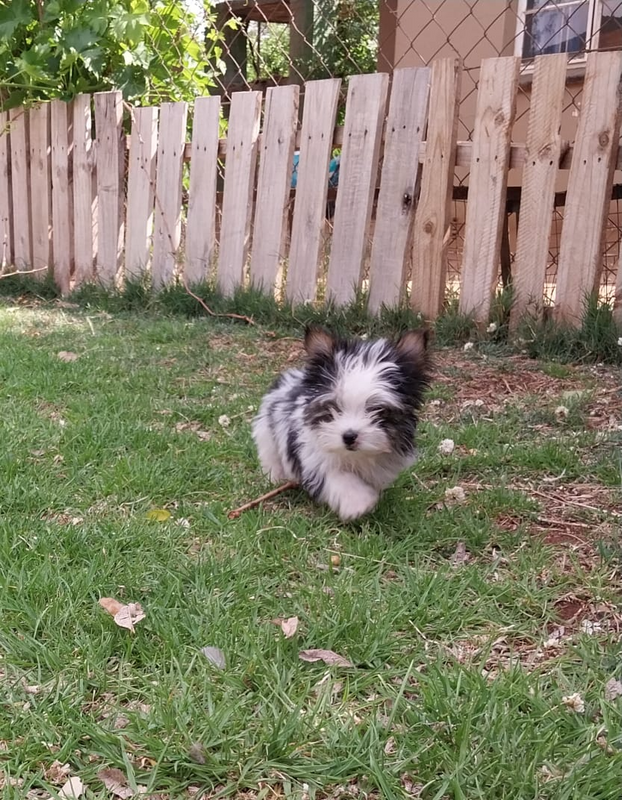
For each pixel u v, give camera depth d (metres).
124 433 2.09
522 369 2.52
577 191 2.55
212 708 1.13
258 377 2.54
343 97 3.31
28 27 3.74
